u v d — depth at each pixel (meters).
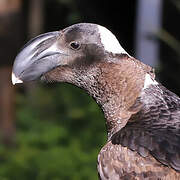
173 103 7.16
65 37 7.40
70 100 16.91
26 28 19.34
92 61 7.35
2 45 13.19
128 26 19.02
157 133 6.81
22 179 12.80
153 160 6.67
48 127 15.45
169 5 15.66
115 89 7.32
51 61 7.42
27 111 16.53
